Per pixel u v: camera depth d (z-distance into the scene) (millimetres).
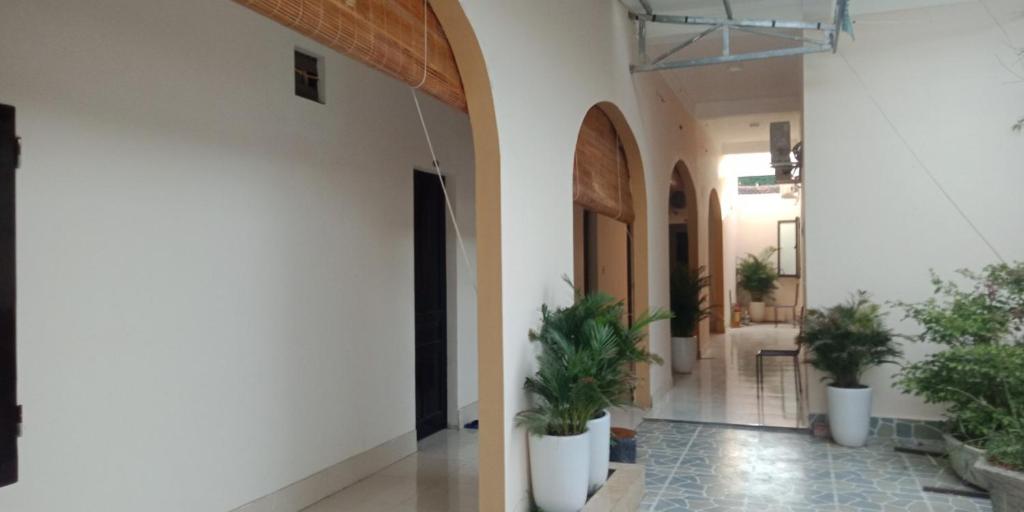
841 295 5980
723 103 10125
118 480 2902
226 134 3527
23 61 2582
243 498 3564
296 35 4062
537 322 3900
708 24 5996
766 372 9117
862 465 4984
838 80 6020
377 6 2746
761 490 4453
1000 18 5613
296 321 3988
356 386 4512
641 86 6707
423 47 3098
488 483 3436
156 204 3117
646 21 6219
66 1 2744
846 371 5582
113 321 2898
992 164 5617
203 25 3402
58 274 2684
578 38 4832
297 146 4043
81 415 2756
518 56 3766
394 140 5043
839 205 6008
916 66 5820
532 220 3885
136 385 2992
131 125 3008
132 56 3018
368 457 4602
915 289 5785
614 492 3877
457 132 5980
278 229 3873
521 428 3633
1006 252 5559
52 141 2676
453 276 5977
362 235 4633
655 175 7324
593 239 8750
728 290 14906
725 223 14648
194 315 3297
